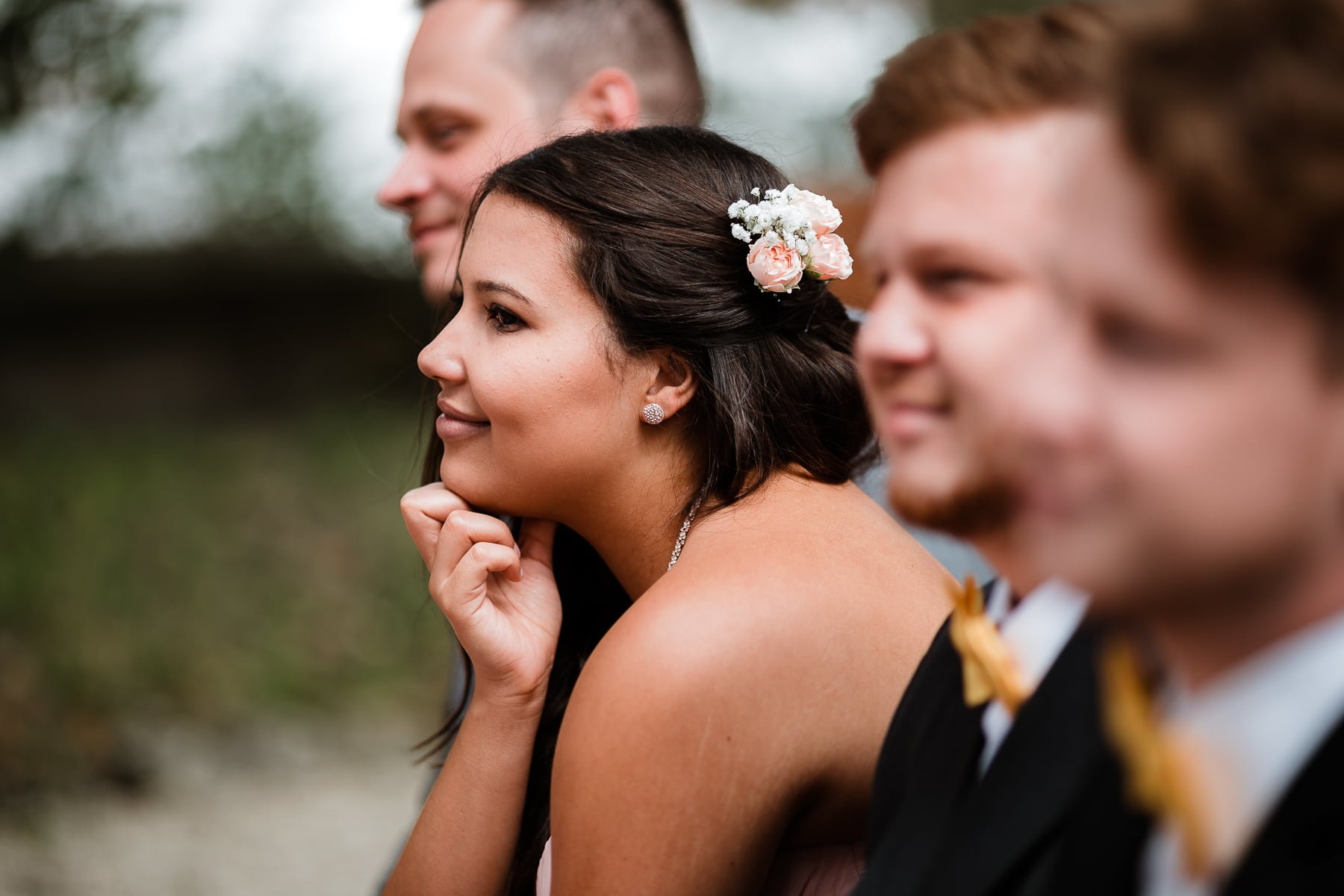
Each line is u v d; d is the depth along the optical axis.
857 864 1.46
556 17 2.52
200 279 9.41
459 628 1.65
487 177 1.66
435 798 1.68
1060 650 0.88
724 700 1.35
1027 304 0.76
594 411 1.56
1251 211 0.54
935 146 0.80
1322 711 0.62
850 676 1.40
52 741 5.08
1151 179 0.57
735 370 1.57
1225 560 0.59
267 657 6.07
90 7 6.78
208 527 6.97
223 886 4.28
